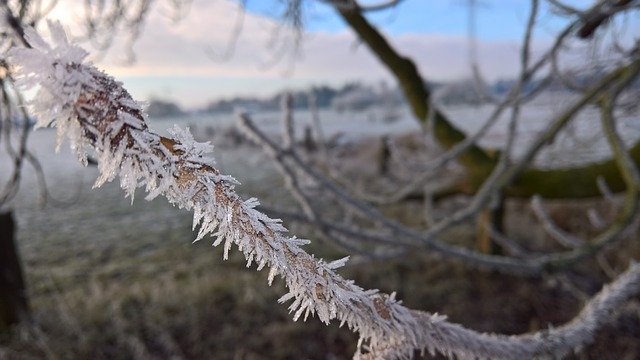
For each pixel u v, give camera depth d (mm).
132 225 8312
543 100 3537
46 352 4445
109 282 6207
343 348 4879
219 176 306
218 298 5582
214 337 4965
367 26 4090
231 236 309
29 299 5426
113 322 5039
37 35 263
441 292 5984
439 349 492
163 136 295
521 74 2471
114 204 9398
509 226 7734
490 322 5453
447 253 2570
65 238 7691
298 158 2518
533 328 5258
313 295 347
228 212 305
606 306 776
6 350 4426
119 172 277
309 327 5105
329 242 2631
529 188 4484
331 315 356
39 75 257
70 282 6188
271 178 11062
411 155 6629
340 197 2574
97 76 271
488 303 5777
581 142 3918
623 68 2547
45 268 6648
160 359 4609
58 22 267
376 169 8633
